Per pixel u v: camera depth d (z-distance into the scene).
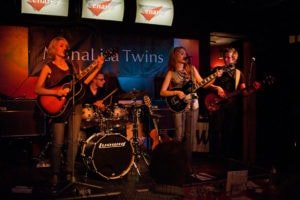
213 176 4.36
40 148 5.79
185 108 4.24
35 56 5.46
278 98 5.91
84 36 5.71
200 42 6.20
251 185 4.05
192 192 3.77
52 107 3.74
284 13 5.86
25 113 5.09
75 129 3.92
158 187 1.68
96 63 3.89
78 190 3.71
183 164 1.66
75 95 3.80
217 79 4.89
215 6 6.11
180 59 4.27
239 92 4.84
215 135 5.73
